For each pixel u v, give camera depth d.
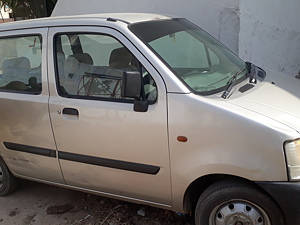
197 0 5.11
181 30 3.20
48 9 8.35
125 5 5.82
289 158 2.24
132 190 2.88
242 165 2.33
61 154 3.08
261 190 2.37
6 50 3.29
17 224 3.33
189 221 3.14
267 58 5.69
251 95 2.62
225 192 2.45
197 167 2.48
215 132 2.38
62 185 3.30
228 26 4.94
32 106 3.09
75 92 2.94
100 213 3.38
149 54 2.62
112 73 2.80
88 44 2.88
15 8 8.40
